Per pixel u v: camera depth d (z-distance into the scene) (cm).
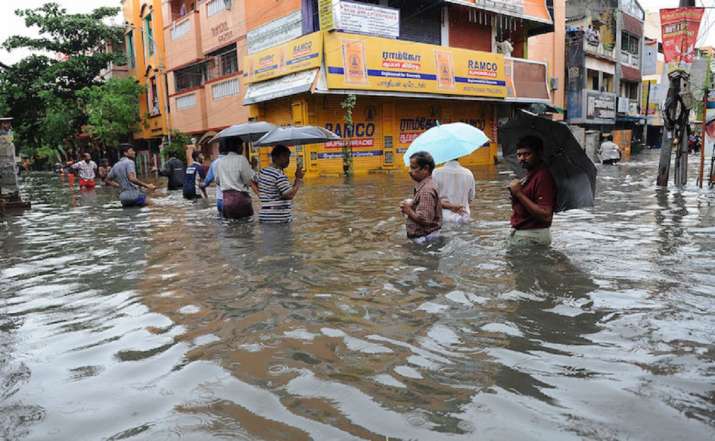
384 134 2116
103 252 626
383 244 575
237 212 838
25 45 3123
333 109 1970
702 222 661
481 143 643
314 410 229
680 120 1126
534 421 212
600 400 226
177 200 1260
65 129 3186
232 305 387
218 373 271
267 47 2067
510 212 795
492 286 398
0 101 3105
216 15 2341
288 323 341
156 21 2895
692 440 194
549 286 394
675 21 1089
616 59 3312
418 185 579
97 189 1870
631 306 345
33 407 245
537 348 284
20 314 392
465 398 233
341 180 1678
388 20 1919
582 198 500
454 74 2142
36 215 1083
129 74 3409
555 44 2830
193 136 2694
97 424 227
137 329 346
